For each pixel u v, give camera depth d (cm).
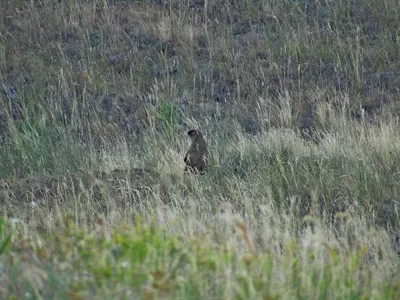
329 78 5512
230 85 5512
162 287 1756
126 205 3288
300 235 2938
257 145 4206
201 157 3797
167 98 5316
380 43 5769
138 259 1867
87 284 1798
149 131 4794
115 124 5028
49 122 5019
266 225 2559
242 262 1934
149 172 3859
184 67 5666
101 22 6103
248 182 3669
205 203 3334
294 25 6003
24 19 6119
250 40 5894
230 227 2728
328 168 3794
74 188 3691
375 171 3681
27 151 4350
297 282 1944
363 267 2247
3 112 5238
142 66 5650
